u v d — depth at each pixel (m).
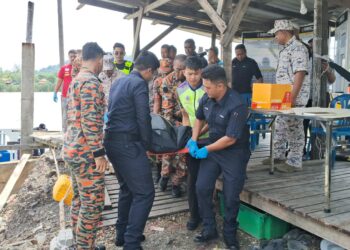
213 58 6.17
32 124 7.75
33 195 5.01
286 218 3.20
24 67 7.63
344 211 3.02
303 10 5.23
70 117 2.85
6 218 4.68
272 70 9.05
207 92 3.04
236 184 3.12
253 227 3.62
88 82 2.71
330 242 3.04
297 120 4.13
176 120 4.36
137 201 3.05
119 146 2.96
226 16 4.38
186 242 3.54
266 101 3.50
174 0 7.79
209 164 3.24
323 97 5.32
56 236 3.66
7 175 6.81
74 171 2.84
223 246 3.41
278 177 4.07
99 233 3.73
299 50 3.80
